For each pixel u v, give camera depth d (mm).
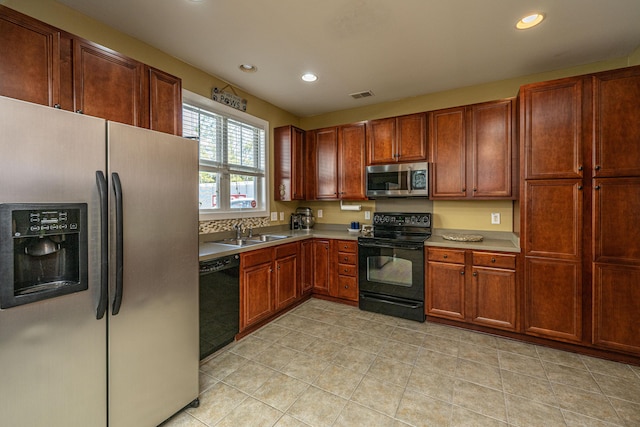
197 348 1760
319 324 2893
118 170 1342
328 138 3787
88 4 1851
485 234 3160
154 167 1498
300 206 4281
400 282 3031
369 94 3422
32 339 1105
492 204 3135
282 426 1596
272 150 3756
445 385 1939
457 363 2201
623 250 2133
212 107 2898
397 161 3320
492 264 2598
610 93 2135
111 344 1338
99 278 1281
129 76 1778
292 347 2445
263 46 2371
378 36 2230
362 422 1621
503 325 2562
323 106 3832
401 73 2875
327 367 2152
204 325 2213
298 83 3102
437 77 2965
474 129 2924
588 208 2223
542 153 2357
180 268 1643
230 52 2465
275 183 3795
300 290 3383
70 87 1513
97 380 1297
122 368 1383
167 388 1588
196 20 2029
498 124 2812
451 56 2541
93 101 1604
